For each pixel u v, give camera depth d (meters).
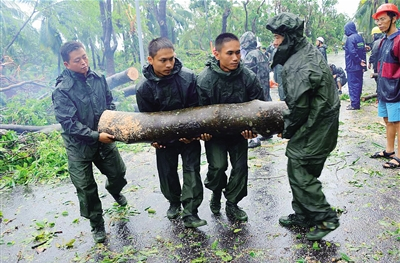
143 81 3.11
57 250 3.27
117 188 3.80
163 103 3.14
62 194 4.75
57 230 3.68
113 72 14.55
